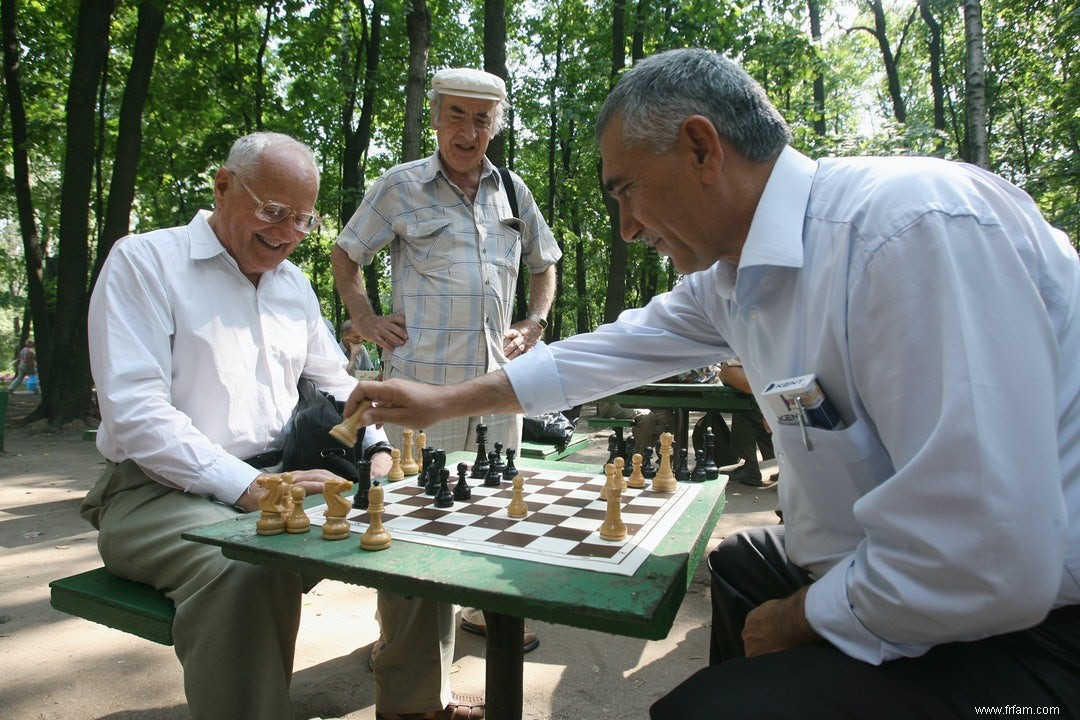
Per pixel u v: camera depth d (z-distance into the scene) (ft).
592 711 8.16
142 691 8.61
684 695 4.34
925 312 3.84
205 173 48.19
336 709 8.18
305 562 4.86
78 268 32.96
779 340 4.85
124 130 33.45
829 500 4.68
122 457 7.29
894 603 3.84
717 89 4.59
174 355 7.57
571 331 93.09
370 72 45.85
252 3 41.55
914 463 3.76
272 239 7.82
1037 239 4.30
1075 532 3.98
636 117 4.63
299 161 7.68
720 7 39.81
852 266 4.21
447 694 7.77
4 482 20.72
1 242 100.07
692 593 12.08
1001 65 57.93
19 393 59.57
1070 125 54.85
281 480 5.70
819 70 43.55
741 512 17.02
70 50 42.37
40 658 9.43
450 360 10.06
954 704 3.92
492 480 7.35
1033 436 3.63
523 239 11.39
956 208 3.93
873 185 4.31
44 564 13.11
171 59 44.70
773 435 5.44
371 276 52.70
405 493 7.04
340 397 9.20
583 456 24.00
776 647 4.79
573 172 65.92
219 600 5.54
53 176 65.51
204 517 6.51
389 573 4.51
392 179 10.18
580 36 54.39
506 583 4.32
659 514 6.12
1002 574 3.56
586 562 4.75
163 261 7.57
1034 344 3.74
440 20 49.21
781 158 4.79
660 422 21.18
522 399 6.55
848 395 4.46
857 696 4.00
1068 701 3.88
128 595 6.37
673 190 4.75
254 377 8.13
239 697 5.51
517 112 58.23
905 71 69.31
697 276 6.59
